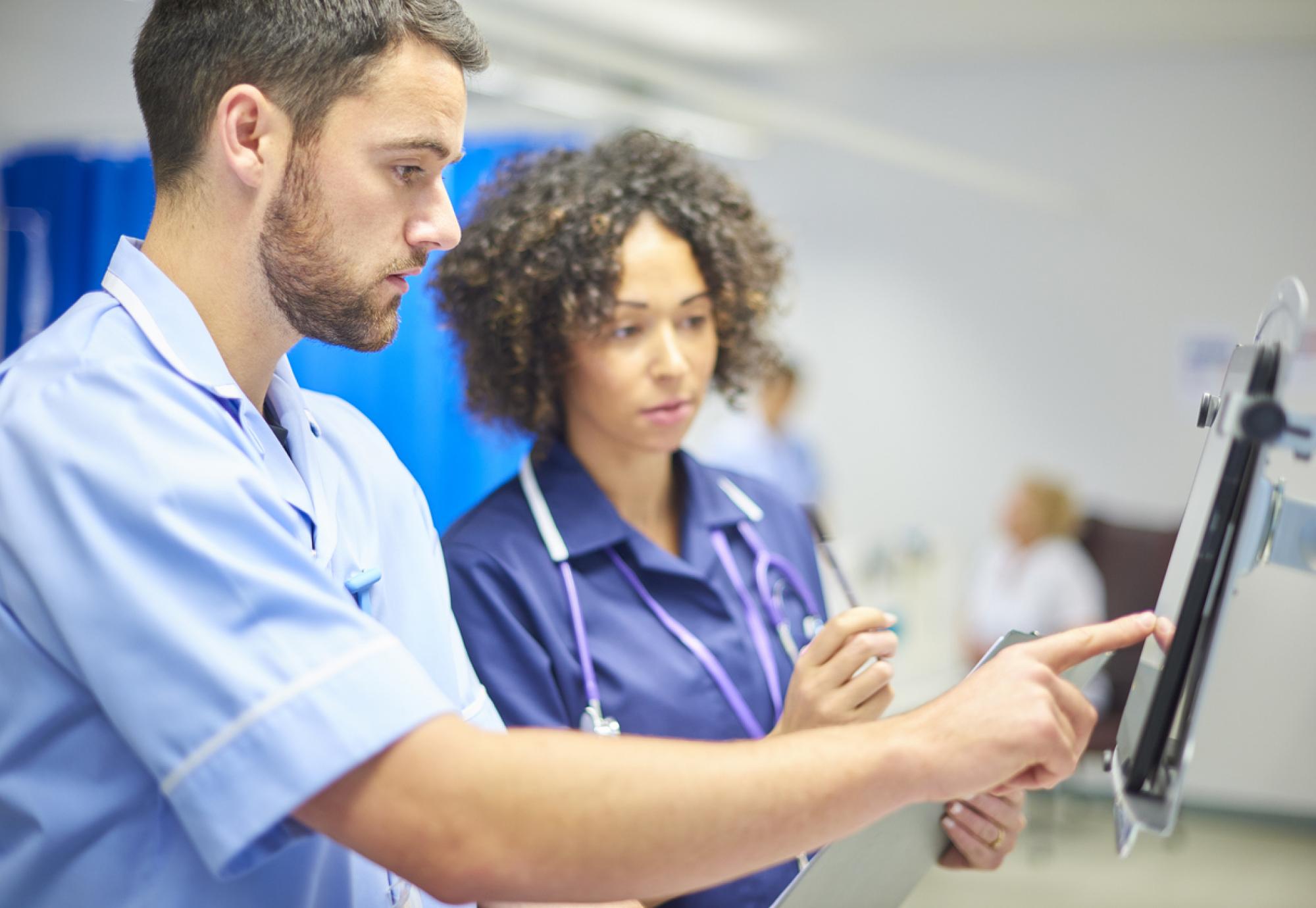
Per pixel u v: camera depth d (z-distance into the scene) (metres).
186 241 0.81
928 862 1.07
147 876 0.75
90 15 3.72
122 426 0.70
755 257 1.41
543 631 1.17
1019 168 5.54
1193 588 0.67
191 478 0.70
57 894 0.75
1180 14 4.70
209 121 0.78
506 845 0.66
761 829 0.68
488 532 1.23
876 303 5.90
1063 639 0.77
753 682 1.25
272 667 0.67
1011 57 5.52
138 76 0.81
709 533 1.33
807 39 5.25
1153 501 5.33
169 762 0.67
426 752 0.67
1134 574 4.74
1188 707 0.66
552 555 1.22
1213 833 4.65
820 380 6.02
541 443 1.32
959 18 4.87
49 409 0.71
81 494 0.69
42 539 0.69
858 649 1.04
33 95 3.85
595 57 3.11
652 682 1.19
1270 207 5.09
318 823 0.68
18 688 0.73
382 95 0.76
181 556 0.68
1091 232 5.41
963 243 5.69
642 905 1.10
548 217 1.23
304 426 0.94
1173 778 0.66
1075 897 3.84
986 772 0.70
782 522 1.44
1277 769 4.84
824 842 0.71
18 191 3.84
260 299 0.82
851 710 1.04
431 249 0.83
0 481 0.71
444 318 1.39
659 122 4.33
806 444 5.51
